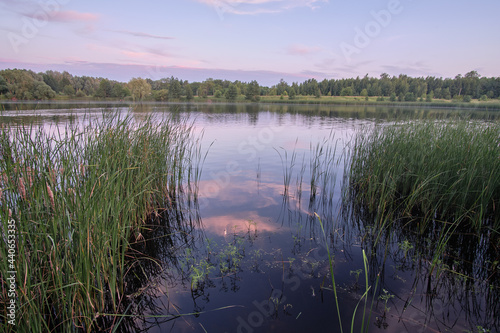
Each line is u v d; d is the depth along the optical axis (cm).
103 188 345
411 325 283
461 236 469
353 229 502
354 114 3195
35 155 356
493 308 308
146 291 336
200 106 4453
